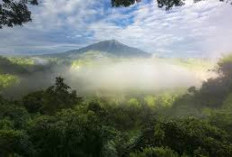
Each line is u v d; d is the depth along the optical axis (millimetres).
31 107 24812
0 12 18078
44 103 24953
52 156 10945
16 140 10547
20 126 13133
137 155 11602
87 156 11156
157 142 12867
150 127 14141
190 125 14469
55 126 11656
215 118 23547
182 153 12594
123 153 12109
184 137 13078
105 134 12320
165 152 11617
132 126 23797
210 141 12984
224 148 12898
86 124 12336
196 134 13266
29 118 15430
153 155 11578
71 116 13867
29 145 10727
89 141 11484
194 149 12750
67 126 11688
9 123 12945
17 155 9844
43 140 11266
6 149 10062
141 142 12984
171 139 13008
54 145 11094
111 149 11586
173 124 13398
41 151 10898
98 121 13734
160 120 14398
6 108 16141
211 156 12539
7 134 10586
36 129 11797
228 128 21484
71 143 11172
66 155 11000
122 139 12766
